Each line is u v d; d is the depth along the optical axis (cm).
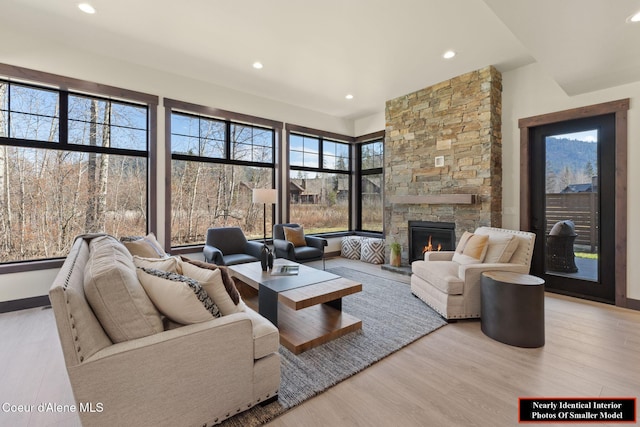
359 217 664
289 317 275
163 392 131
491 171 385
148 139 396
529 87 381
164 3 260
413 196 460
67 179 352
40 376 196
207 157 457
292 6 262
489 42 323
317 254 456
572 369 202
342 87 457
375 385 186
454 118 421
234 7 265
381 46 332
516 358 217
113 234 379
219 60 367
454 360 215
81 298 124
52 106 341
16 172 325
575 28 215
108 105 374
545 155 381
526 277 253
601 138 340
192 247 432
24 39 307
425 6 261
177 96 410
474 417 157
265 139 527
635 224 315
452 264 329
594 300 343
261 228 520
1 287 306
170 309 146
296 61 369
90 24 293
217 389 146
